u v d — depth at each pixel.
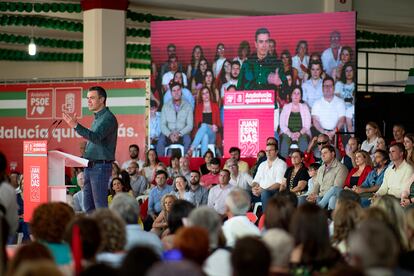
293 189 16.06
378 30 29.67
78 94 21.48
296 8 25.55
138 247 5.22
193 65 22.12
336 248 7.36
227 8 24.92
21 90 21.97
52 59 34.06
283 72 21.55
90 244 6.68
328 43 21.34
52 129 21.70
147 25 28.95
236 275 5.16
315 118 21.38
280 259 6.15
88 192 13.12
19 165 21.97
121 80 21.34
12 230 9.72
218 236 7.80
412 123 25.78
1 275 6.84
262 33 21.67
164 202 14.59
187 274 4.52
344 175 15.22
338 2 25.61
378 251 5.10
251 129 21.64
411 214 8.23
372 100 25.62
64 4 23.38
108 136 12.94
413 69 27.34
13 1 24.62
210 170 17.94
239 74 21.81
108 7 23.17
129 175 18.31
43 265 4.51
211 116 21.95
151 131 22.36
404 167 13.96
